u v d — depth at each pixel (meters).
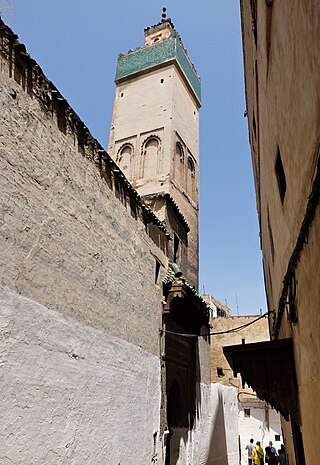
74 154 7.27
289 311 5.71
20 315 5.29
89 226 7.47
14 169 5.57
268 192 7.58
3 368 4.86
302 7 3.22
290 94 4.06
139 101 19.16
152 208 13.73
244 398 27.59
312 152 3.23
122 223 9.02
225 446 16.48
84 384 6.59
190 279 15.70
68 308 6.44
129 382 8.32
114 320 8.00
